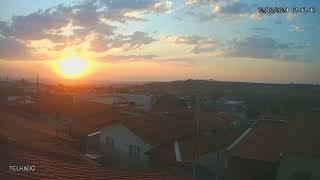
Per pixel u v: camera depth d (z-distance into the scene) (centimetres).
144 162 2238
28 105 3941
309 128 1534
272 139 1794
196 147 1859
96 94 7019
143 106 5234
